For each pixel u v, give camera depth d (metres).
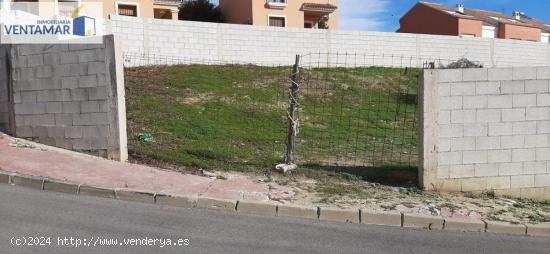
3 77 9.53
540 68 7.52
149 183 7.28
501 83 7.45
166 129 10.62
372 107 16.23
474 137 7.46
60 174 7.43
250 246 5.32
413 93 18.92
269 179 7.87
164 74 16.38
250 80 17.16
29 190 6.98
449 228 6.36
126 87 14.05
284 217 6.46
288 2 32.78
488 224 6.34
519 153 7.57
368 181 8.05
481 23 39.78
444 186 7.50
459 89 7.39
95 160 8.34
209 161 8.73
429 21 41.91
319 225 6.21
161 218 6.11
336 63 22.00
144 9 26.64
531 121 7.55
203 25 19.53
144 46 18.30
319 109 15.11
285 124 12.68
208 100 13.87
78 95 8.70
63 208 6.26
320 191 7.35
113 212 6.23
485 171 7.52
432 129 7.41
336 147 11.02
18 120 9.28
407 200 7.08
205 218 6.22
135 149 9.02
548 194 7.68
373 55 22.73
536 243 6.02
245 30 20.39
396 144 11.98
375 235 5.96
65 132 8.88
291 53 21.23
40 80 8.98
